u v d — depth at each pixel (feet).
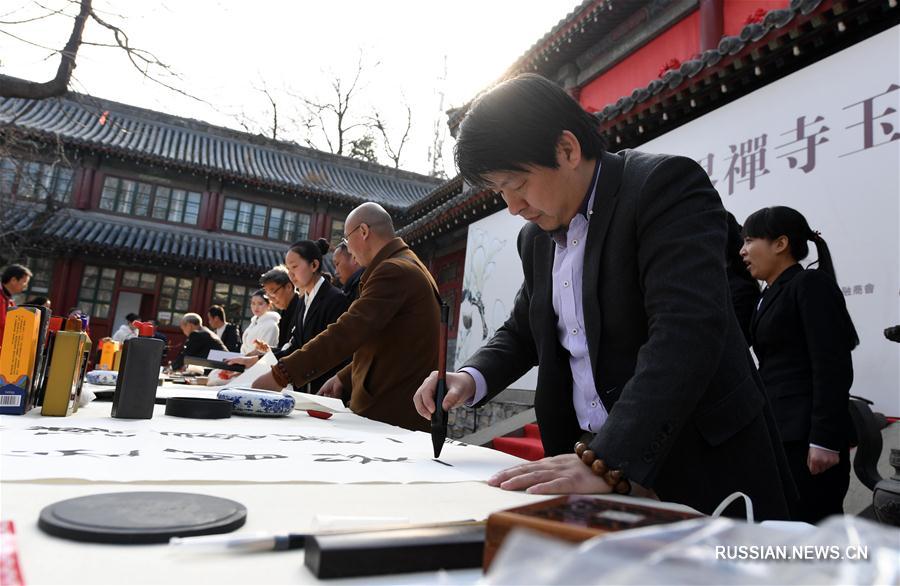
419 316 7.16
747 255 6.47
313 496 2.20
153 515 1.63
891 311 9.40
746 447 3.44
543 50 27.84
